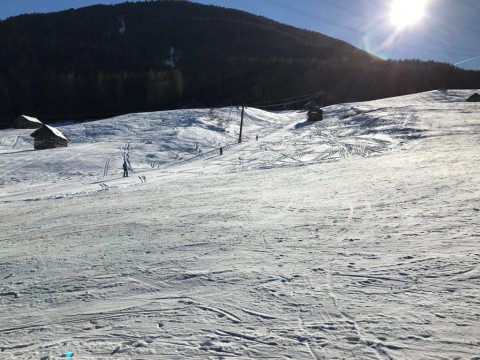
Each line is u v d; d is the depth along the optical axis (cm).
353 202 1109
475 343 356
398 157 2278
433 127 3544
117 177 3014
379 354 353
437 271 525
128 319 481
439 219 810
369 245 680
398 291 478
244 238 817
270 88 11881
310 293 500
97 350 409
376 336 382
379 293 478
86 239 975
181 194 1706
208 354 379
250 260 664
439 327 386
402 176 1534
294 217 988
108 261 747
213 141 4584
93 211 1460
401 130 3656
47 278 684
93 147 4309
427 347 356
